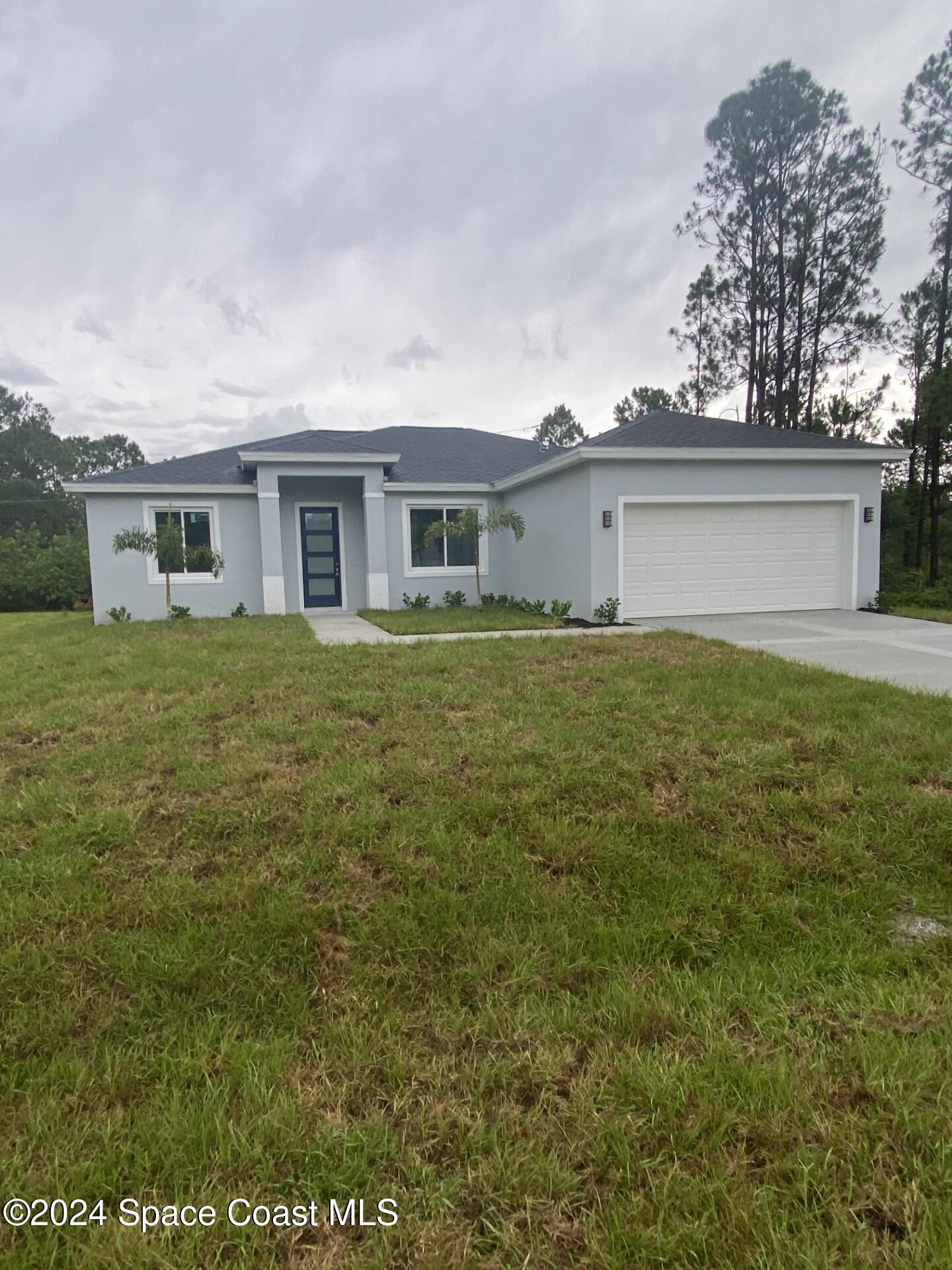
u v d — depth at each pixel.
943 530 21.41
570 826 3.37
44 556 23.03
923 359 19.78
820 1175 1.68
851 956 2.57
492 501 14.72
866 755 4.12
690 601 11.26
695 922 2.75
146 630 10.55
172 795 3.75
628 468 10.74
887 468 20.81
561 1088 1.98
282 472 12.98
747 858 3.15
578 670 6.40
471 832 3.35
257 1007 2.33
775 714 4.88
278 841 3.30
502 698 5.42
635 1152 1.76
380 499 13.50
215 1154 1.76
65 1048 2.16
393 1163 1.75
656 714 4.89
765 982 2.43
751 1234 1.54
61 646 9.00
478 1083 2.00
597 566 10.73
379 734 4.61
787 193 22.08
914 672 6.45
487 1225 1.58
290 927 2.67
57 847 3.24
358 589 14.70
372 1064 2.08
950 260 19.23
